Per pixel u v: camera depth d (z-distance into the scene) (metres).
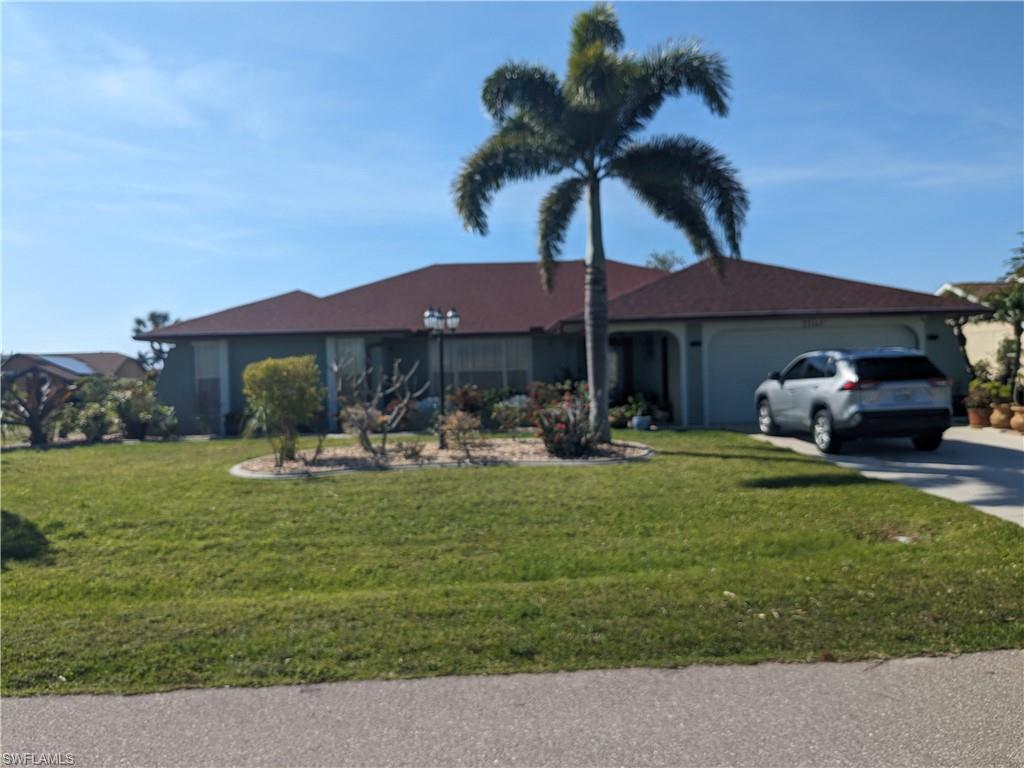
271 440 13.87
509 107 15.62
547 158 15.80
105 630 5.80
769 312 19.88
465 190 15.71
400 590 6.93
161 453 16.70
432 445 15.81
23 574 7.70
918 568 6.91
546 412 14.38
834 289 21.02
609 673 4.91
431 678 4.89
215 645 5.46
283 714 4.46
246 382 13.49
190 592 7.18
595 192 15.77
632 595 6.33
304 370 13.67
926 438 14.27
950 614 5.71
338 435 20.67
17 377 20.42
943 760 3.85
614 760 3.91
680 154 15.23
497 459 13.79
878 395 13.53
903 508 9.42
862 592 6.21
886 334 20.61
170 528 9.20
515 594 6.50
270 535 8.86
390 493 10.73
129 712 4.53
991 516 8.87
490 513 9.58
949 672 4.82
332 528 9.08
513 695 4.63
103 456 16.30
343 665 5.09
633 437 17.17
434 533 8.81
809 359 15.53
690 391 20.30
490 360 24.70
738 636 5.39
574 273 28.69
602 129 15.36
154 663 5.17
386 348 25.00
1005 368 20.20
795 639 5.34
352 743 4.13
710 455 14.00
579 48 15.39
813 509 9.50
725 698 4.53
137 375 58.75
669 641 5.34
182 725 4.36
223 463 14.49
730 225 15.16
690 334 20.28
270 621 5.94
